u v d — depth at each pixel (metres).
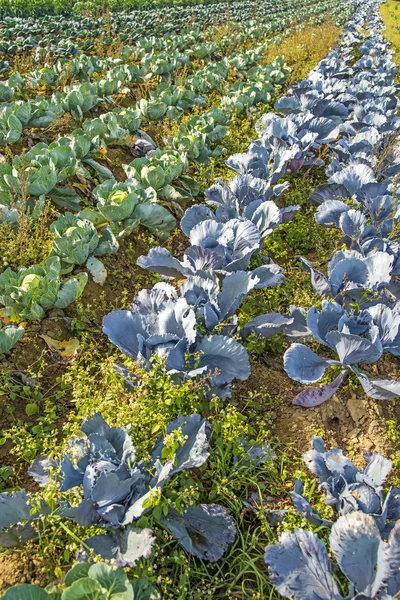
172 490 2.04
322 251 3.59
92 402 2.28
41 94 5.16
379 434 2.44
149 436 2.19
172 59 6.65
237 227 2.90
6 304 2.63
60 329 2.73
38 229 3.11
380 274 2.78
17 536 1.91
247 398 2.54
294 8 19.00
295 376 2.37
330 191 3.72
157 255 2.77
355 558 1.84
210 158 4.34
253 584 1.97
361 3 25.17
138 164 3.72
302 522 2.07
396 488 2.11
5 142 3.77
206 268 2.75
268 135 4.22
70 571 1.72
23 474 2.21
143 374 2.22
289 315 2.78
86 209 3.33
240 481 2.19
